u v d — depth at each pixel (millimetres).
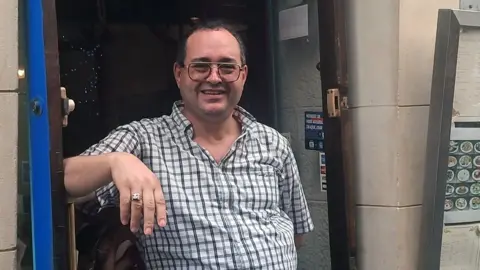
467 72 1947
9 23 1333
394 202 1979
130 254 1726
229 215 1663
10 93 1341
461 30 1907
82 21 2346
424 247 1969
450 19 1821
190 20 2521
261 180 1768
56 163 1365
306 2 2326
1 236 1336
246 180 1736
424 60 1994
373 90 1997
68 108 1397
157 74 2506
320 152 2316
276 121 2518
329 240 2156
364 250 2055
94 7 2363
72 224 1425
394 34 1943
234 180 1716
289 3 2420
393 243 1986
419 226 2014
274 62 2510
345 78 2037
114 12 2406
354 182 2061
